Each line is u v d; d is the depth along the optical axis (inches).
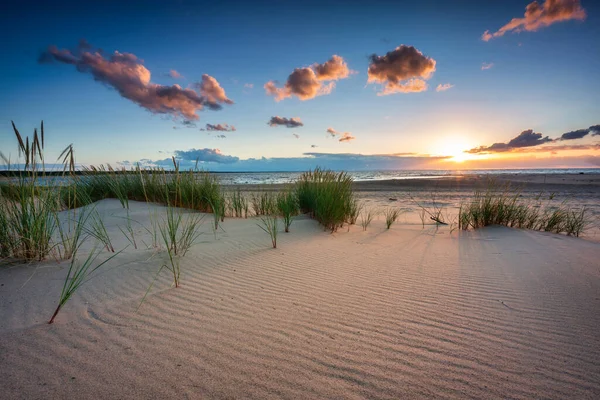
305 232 185.9
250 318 77.8
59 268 101.6
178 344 65.2
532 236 185.5
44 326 69.3
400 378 56.9
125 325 71.6
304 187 263.7
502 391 54.0
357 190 639.1
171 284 96.8
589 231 211.3
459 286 102.4
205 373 56.7
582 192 544.4
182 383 53.9
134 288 92.0
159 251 127.9
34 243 105.8
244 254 134.8
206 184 251.9
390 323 77.0
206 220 207.3
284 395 52.1
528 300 91.5
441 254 143.3
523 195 475.2
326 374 57.6
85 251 121.1
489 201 231.6
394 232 198.1
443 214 297.0
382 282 105.6
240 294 92.4
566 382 56.3
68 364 57.4
